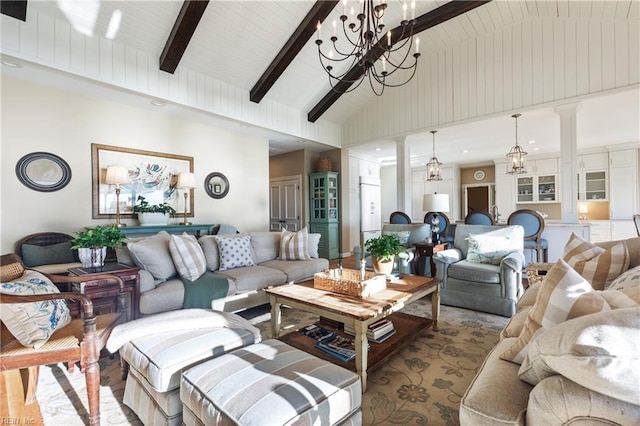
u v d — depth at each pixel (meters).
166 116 4.45
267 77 4.46
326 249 6.74
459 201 9.04
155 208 4.09
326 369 1.32
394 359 2.20
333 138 6.52
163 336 1.61
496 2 4.07
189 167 4.72
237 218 5.36
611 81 3.71
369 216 7.82
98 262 2.44
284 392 1.14
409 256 3.67
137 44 3.54
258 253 3.84
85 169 3.72
